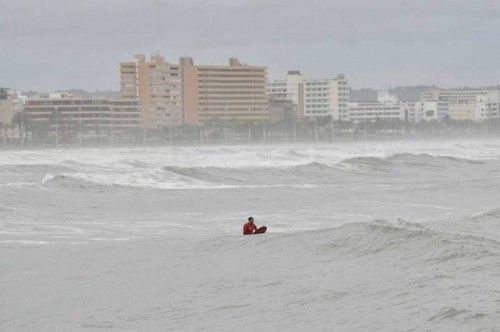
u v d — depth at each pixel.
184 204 162.25
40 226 124.38
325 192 192.75
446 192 185.25
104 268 80.94
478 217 103.12
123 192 186.62
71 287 71.75
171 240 97.88
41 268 82.69
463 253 68.88
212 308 59.84
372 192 190.00
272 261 77.50
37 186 182.00
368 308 54.81
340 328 50.91
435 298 54.53
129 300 64.75
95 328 56.28
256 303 60.12
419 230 79.50
